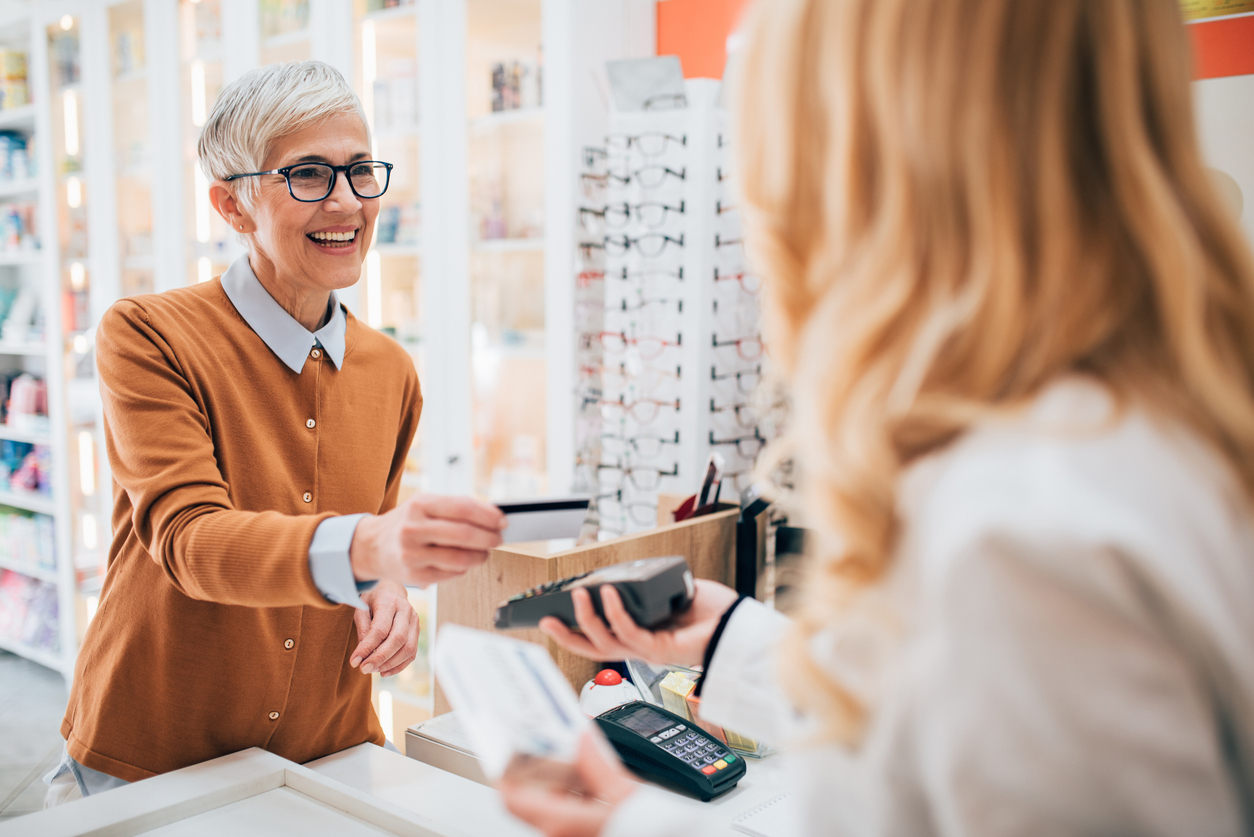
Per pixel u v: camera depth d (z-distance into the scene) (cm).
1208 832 34
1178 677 34
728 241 211
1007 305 40
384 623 123
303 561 86
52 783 121
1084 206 42
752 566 151
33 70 351
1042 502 36
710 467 156
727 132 209
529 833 95
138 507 100
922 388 41
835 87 45
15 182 369
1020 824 35
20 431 376
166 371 108
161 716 113
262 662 116
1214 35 177
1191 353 40
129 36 325
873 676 43
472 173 254
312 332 127
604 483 229
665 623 80
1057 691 34
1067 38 41
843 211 45
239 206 121
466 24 249
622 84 210
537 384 251
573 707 53
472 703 51
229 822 91
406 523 81
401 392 139
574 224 234
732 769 105
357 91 271
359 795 93
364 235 124
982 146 41
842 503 43
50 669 371
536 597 77
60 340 350
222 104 115
